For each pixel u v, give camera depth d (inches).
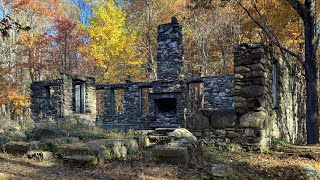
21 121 482.6
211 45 1035.9
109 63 1087.0
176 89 669.9
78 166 220.5
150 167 226.1
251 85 307.4
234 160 261.9
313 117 446.9
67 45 1008.2
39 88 622.8
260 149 293.7
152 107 695.7
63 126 424.5
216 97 642.2
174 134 307.1
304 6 460.4
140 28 1123.3
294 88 521.7
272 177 226.8
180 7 1034.7
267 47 332.2
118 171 211.2
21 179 179.0
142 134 360.8
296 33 703.7
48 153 251.8
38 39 962.1
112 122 746.8
